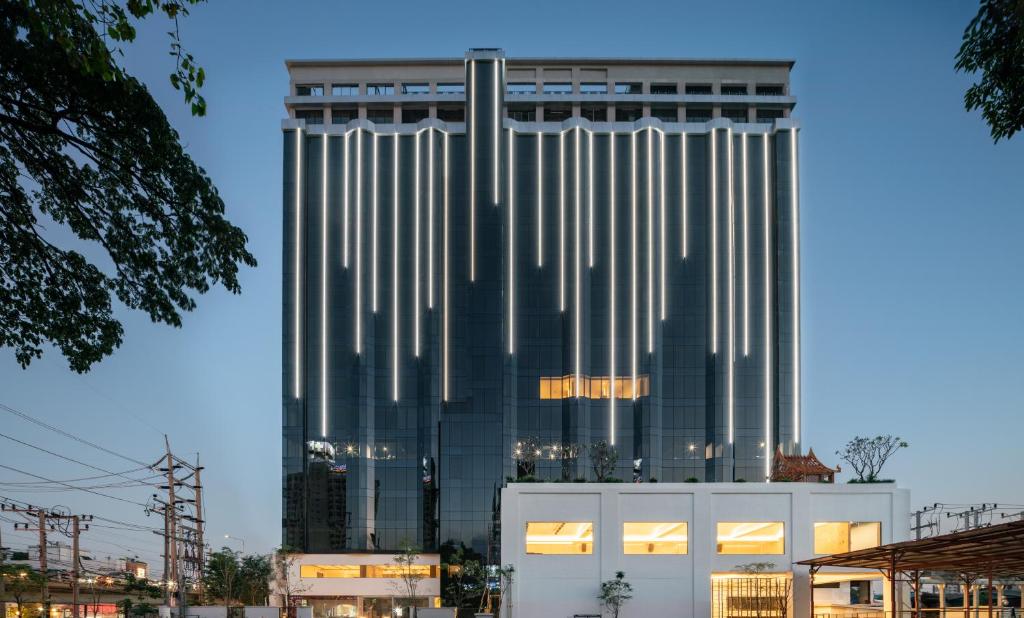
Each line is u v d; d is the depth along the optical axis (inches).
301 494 3939.5
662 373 4114.2
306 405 4033.0
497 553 3823.8
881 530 2285.9
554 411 4072.3
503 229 4151.1
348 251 4165.8
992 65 542.0
